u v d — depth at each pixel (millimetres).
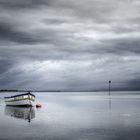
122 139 26125
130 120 41281
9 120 43062
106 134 28797
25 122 39938
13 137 27469
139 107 72562
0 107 71062
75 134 28859
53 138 26859
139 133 29281
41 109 66000
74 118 44594
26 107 70812
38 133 29641
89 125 35656
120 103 94938
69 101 115188
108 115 49625
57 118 44969
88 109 65625
